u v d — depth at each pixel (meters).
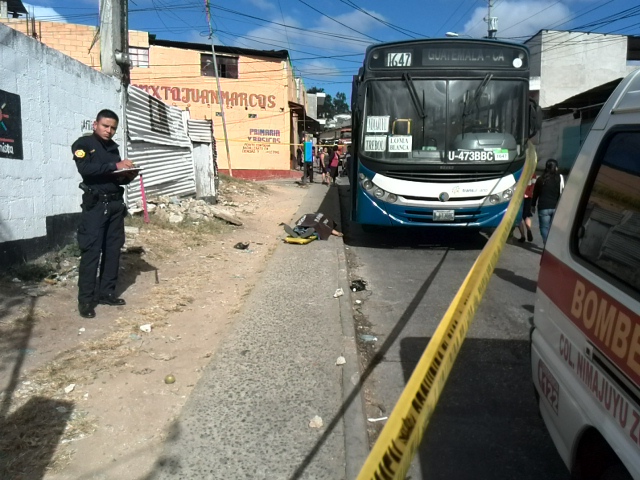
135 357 4.79
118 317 5.68
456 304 2.32
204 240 9.81
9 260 6.39
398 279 8.09
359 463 3.37
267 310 6.16
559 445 2.81
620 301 2.30
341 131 43.19
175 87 27.83
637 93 2.63
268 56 29.06
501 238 3.14
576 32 32.88
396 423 1.74
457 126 9.34
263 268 8.22
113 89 9.77
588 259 2.72
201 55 28.19
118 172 5.50
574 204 3.02
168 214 10.73
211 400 4.10
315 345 5.15
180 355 4.91
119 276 7.08
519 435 3.89
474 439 3.84
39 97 7.13
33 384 4.17
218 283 7.27
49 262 7.05
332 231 11.09
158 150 12.29
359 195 9.63
